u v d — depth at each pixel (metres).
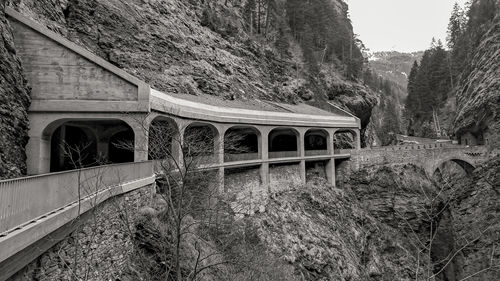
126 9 37.28
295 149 48.31
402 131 97.38
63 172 9.32
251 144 41.25
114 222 12.53
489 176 41.81
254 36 64.69
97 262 11.05
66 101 17.92
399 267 35.41
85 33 31.05
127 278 12.77
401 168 43.59
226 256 19.50
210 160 27.61
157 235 14.31
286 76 58.72
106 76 18.56
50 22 25.39
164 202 17.02
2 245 6.23
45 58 17.92
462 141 56.88
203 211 21.42
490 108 47.25
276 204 33.81
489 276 32.84
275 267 23.41
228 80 44.41
